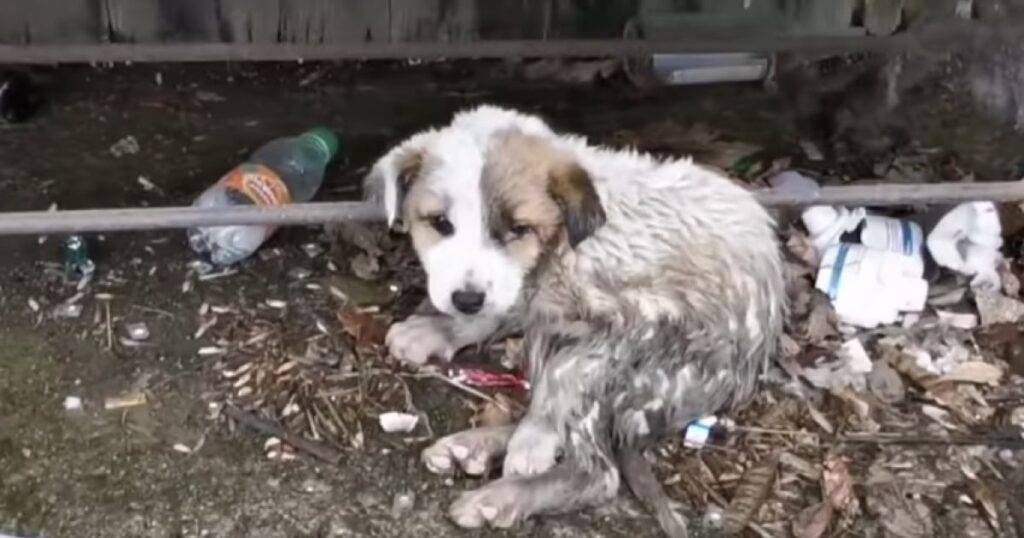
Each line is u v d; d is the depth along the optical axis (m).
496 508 1.23
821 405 1.33
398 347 1.36
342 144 1.64
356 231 1.49
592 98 1.75
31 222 1.34
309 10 1.79
